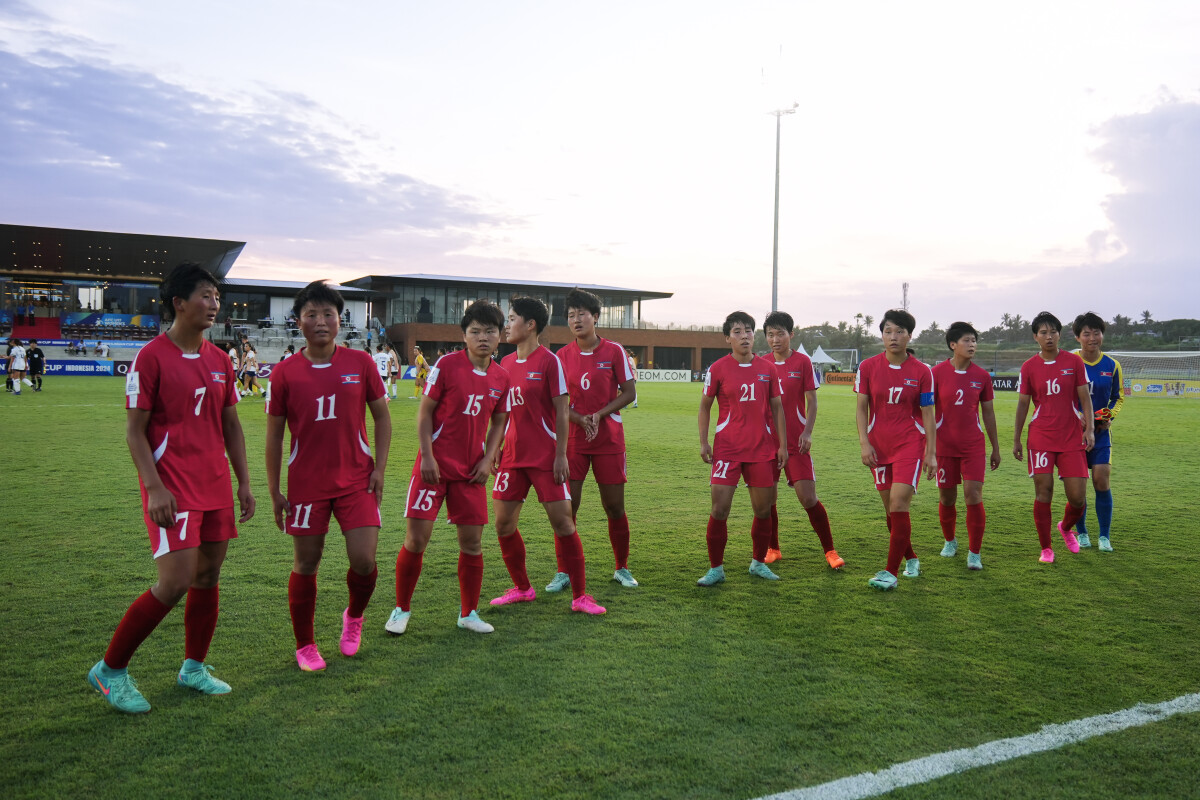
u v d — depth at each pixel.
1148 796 2.38
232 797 2.33
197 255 41.53
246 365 23.44
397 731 2.76
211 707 2.96
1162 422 18.94
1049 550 5.50
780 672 3.35
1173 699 3.10
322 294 3.33
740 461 4.82
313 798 2.32
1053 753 2.65
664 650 3.61
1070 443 5.55
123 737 2.70
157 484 2.84
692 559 5.46
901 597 4.54
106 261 42.94
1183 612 4.27
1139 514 7.35
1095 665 3.46
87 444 10.93
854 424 17.52
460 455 3.85
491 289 52.16
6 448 10.48
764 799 2.34
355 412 3.42
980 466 5.32
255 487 8.05
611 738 2.72
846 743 2.71
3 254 41.03
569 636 3.80
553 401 4.29
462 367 3.82
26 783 2.39
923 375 4.84
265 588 4.52
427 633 3.83
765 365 4.93
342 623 3.98
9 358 21.56
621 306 56.38
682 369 57.19
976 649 3.65
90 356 40.53
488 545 5.81
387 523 6.50
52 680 3.18
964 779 2.47
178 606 4.18
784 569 5.22
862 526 6.72
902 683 3.24
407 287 50.50
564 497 4.25
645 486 8.70
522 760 2.56
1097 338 5.87
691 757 2.59
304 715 2.89
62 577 4.64
